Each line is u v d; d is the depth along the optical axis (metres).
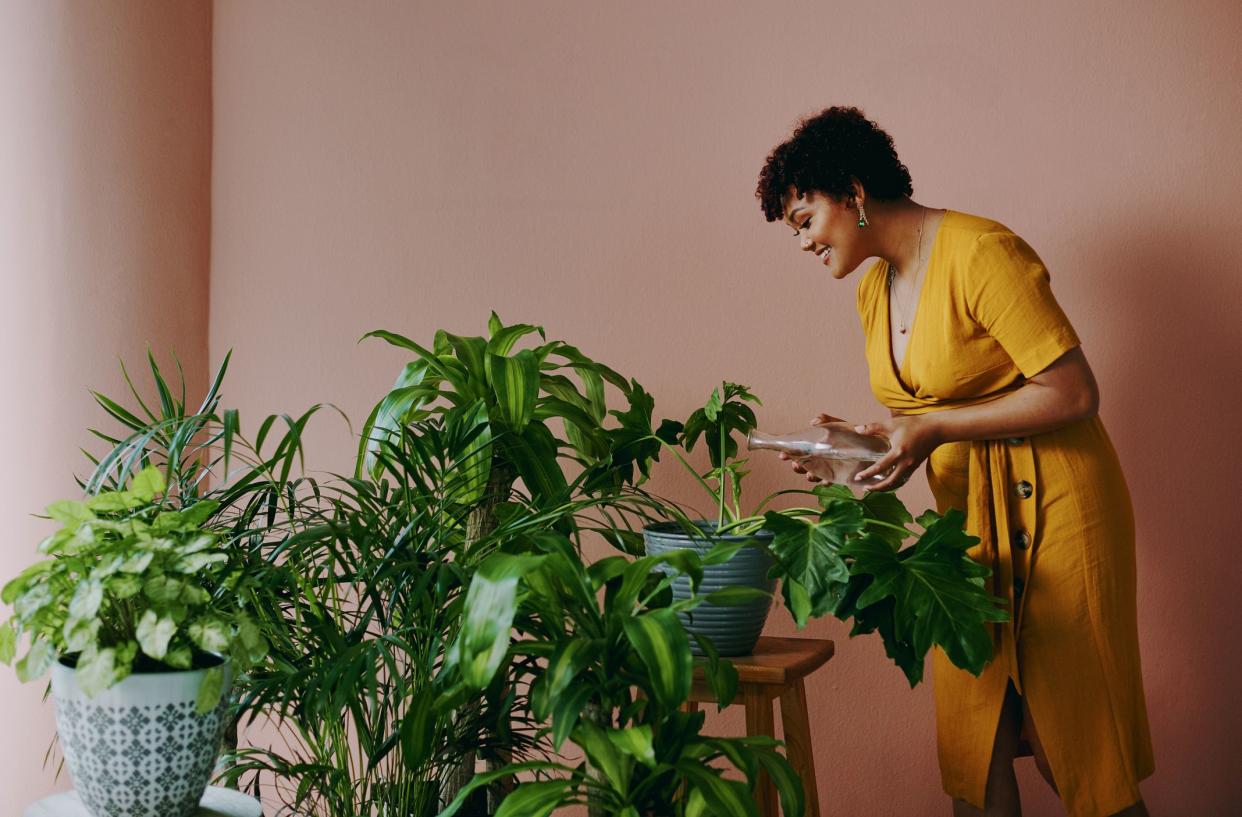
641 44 2.27
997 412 1.66
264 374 2.46
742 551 1.66
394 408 1.74
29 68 2.24
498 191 2.34
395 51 2.40
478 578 1.29
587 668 1.36
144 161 2.34
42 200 2.24
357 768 2.29
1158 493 2.08
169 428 1.69
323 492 2.41
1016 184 2.11
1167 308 2.06
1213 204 2.04
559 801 1.31
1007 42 2.11
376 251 2.40
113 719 1.23
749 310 2.22
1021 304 1.65
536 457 1.76
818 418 1.75
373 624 2.29
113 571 1.22
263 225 2.46
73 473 2.23
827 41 2.19
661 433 1.95
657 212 2.27
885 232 1.80
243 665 1.31
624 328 2.28
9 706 2.23
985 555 1.73
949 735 1.79
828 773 2.20
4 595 1.26
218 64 2.49
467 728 1.62
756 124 2.22
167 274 2.38
